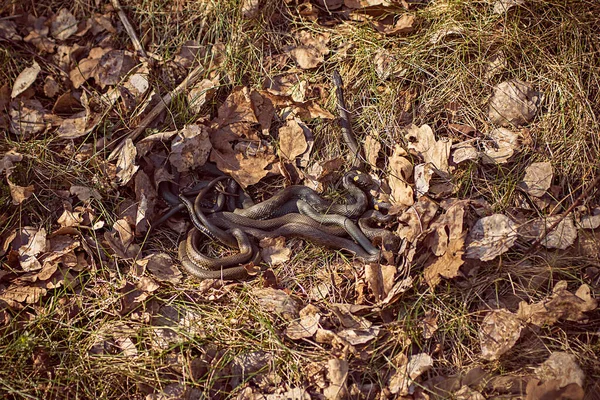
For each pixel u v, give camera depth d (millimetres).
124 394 1996
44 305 2080
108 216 2189
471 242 2094
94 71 2348
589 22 2270
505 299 2066
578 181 2178
